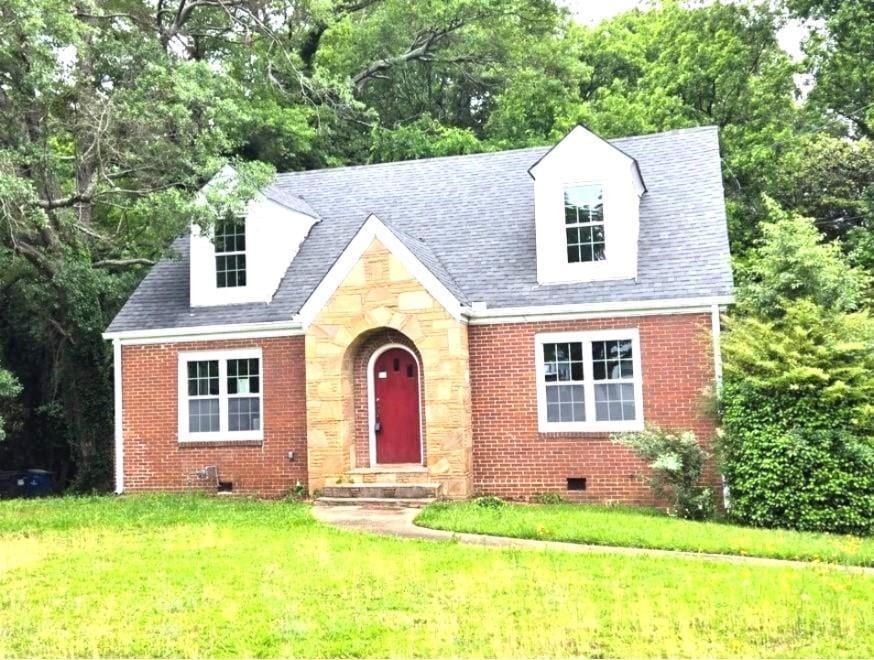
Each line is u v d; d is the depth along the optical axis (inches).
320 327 650.2
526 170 802.8
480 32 1421.0
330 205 831.7
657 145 791.7
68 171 805.2
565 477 633.0
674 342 614.9
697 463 561.6
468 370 647.8
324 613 328.8
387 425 669.9
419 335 627.2
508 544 458.0
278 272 737.6
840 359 528.1
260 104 1238.9
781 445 519.2
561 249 660.7
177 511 590.2
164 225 746.2
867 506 501.0
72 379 931.3
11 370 1088.2
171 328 721.0
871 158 993.5
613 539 458.0
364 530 503.8
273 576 386.3
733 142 1135.0
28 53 641.0
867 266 866.1
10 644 299.4
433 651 283.4
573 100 1418.6
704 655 277.9
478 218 754.8
